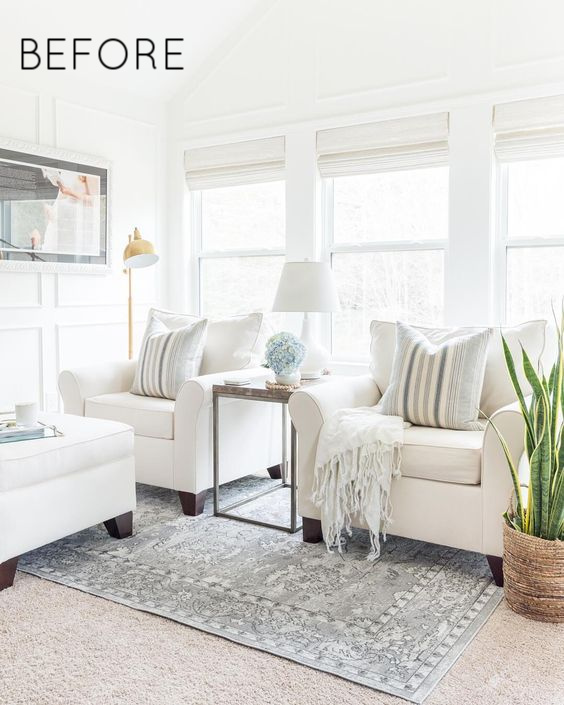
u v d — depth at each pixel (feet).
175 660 6.48
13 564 8.10
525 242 13.17
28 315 14.49
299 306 11.35
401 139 14.02
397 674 6.24
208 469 10.89
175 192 17.52
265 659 6.51
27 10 13.39
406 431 9.28
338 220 15.34
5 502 7.89
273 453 12.58
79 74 15.17
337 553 9.20
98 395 12.23
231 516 10.62
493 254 13.37
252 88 15.98
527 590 7.29
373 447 8.84
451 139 13.46
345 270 15.34
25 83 14.14
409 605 7.63
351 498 9.11
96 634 6.95
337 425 9.29
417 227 14.38
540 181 13.06
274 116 15.69
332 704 5.80
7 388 14.15
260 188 16.53
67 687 6.02
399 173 14.49
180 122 17.26
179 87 17.12
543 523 7.29
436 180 14.10
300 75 15.24
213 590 7.99
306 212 15.35
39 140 14.47
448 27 13.38
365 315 15.15
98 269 15.81
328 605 7.62
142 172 16.97
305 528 9.59
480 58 13.08
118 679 6.15
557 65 12.37
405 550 9.32
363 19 14.34
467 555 9.16
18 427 8.98
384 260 14.83
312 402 9.46
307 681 6.15
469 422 9.45
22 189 14.07
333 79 14.80
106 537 9.77
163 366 11.91
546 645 6.77
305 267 11.51
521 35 12.68
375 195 14.83
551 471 7.30
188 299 17.74
